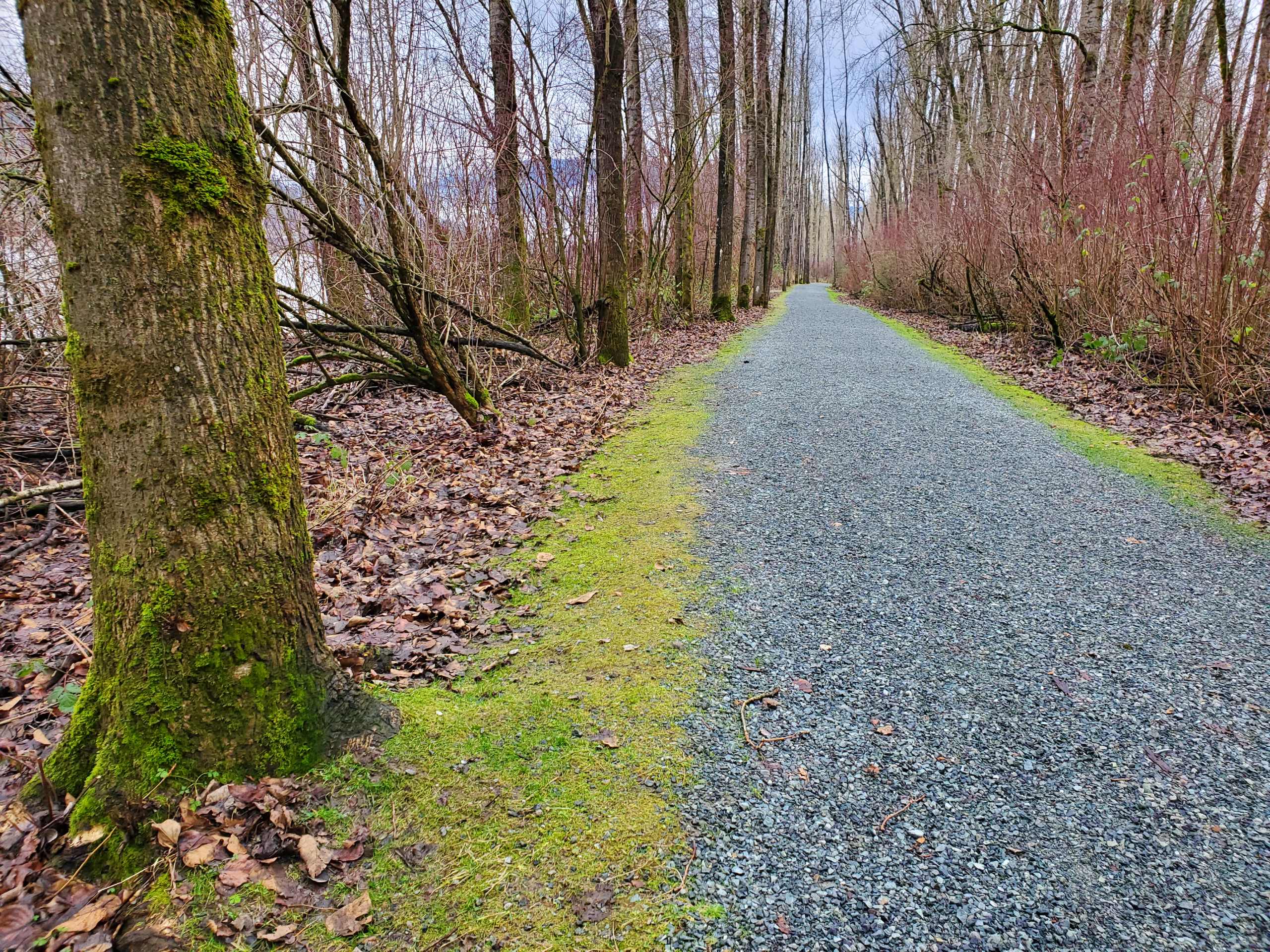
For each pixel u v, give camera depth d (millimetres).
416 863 1993
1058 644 3145
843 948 1753
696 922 1825
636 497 5129
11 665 2996
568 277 10320
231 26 1941
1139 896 1899
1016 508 4758
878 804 2232
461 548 4281
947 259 15852
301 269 7605
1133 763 2404
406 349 7961
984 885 1938
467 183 8430
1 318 5426
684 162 14344
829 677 2916
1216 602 3482
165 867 1873
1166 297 7164
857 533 4395
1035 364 9945
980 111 18422
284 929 1788
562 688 2844
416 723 2473
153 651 1954
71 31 1657
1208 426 6465
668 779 2332
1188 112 7211
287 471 2172
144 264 1779
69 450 5465
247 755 2080
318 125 6078
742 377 9680
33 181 4684
